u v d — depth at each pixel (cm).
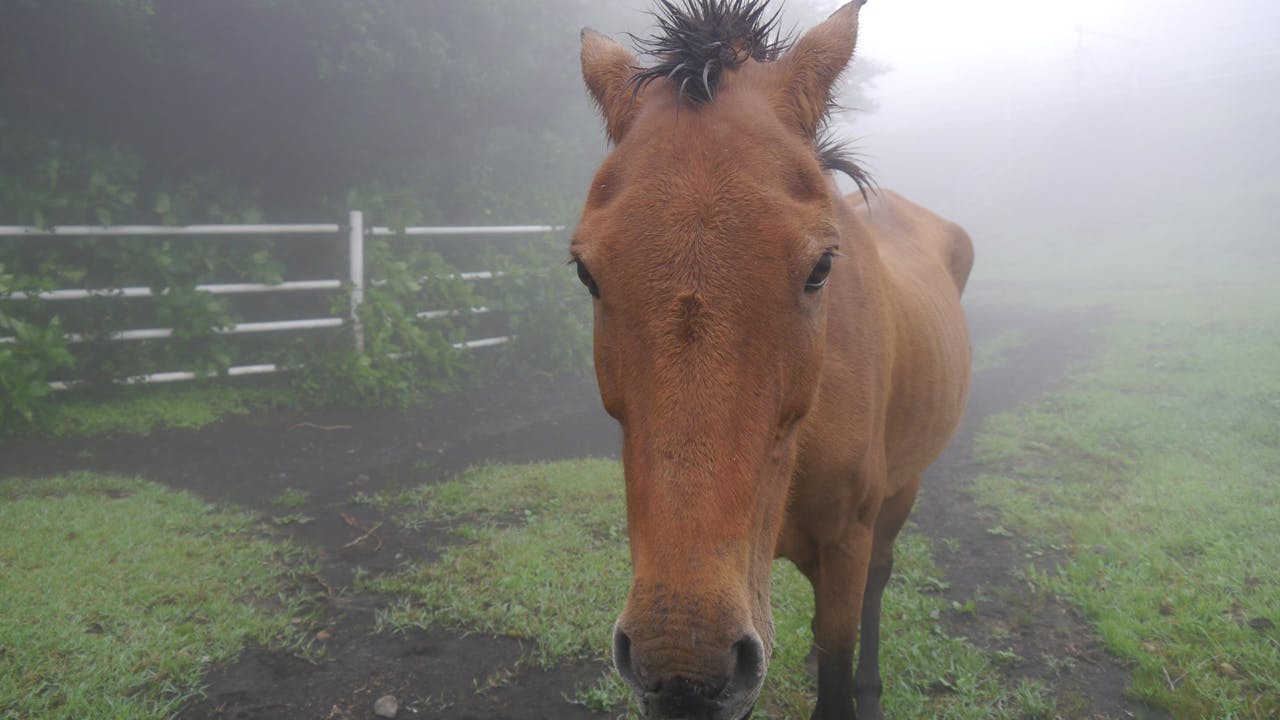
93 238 691
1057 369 930
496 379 868
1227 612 369
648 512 153
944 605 390
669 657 144
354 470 586
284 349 760
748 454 155
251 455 606
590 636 354
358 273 778
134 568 395
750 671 154
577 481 548
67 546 413
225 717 301
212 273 740
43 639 327
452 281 831
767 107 182
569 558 430
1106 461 593
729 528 151
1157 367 881
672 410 153
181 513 474
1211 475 543
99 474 540
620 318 163
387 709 308
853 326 243
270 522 482
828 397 232
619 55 211
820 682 265
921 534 481
